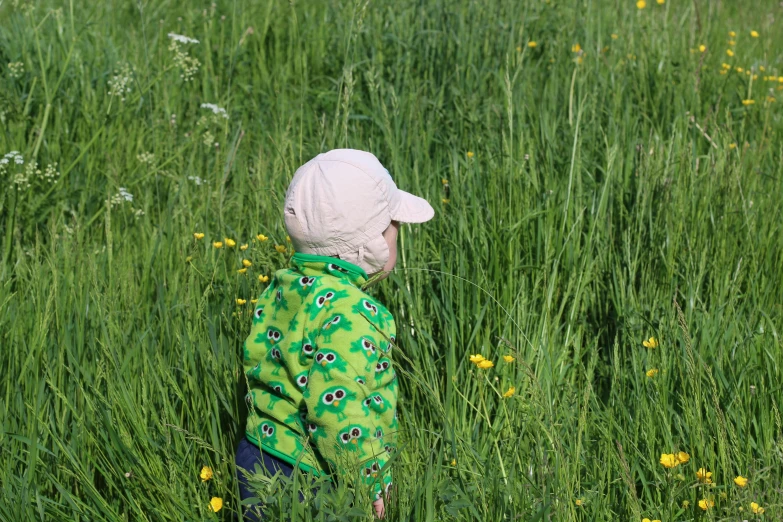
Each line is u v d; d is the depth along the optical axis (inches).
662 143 163.5
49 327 115.6
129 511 99.0
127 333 115.6
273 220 141.6
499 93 200.7
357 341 85.0
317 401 83.7
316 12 241.0
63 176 157.8
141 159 164.6
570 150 163.8
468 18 216.4
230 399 104.0
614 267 135.1
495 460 100.3
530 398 107.2
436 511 89.7
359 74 204.7
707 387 109.0
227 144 181.0
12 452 98.0
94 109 173.8
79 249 129.6
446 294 123.2
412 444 101.3
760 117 203.2
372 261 91.9
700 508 92.4
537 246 135.9
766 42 261.9
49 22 205.5
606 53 226.5
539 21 232.8
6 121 167.9
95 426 100.6
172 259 137.6
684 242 140.3
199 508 93.5
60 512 94.1
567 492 87.3
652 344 113.6
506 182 146.3
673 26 249.1
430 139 170.6
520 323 121.0
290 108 199.2
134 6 245.0
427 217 96.7
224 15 230.7
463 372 117.0
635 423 104.0
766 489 93.5
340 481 83.7
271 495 82.5
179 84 202.2
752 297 135.1
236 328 114.9
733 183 149.1
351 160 90.4
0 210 149.5
